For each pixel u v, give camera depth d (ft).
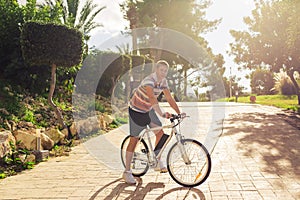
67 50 24.97
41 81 30.91
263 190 12.32
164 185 13.41
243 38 63.46
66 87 33.04
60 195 12.47
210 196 11.91
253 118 39.22
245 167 15.76
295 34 42.70
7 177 15.24
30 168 16.84
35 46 24.67
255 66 65.41
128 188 13.16
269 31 58.34
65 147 21.88
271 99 87.15
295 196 11.61
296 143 21.81
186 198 11.82
